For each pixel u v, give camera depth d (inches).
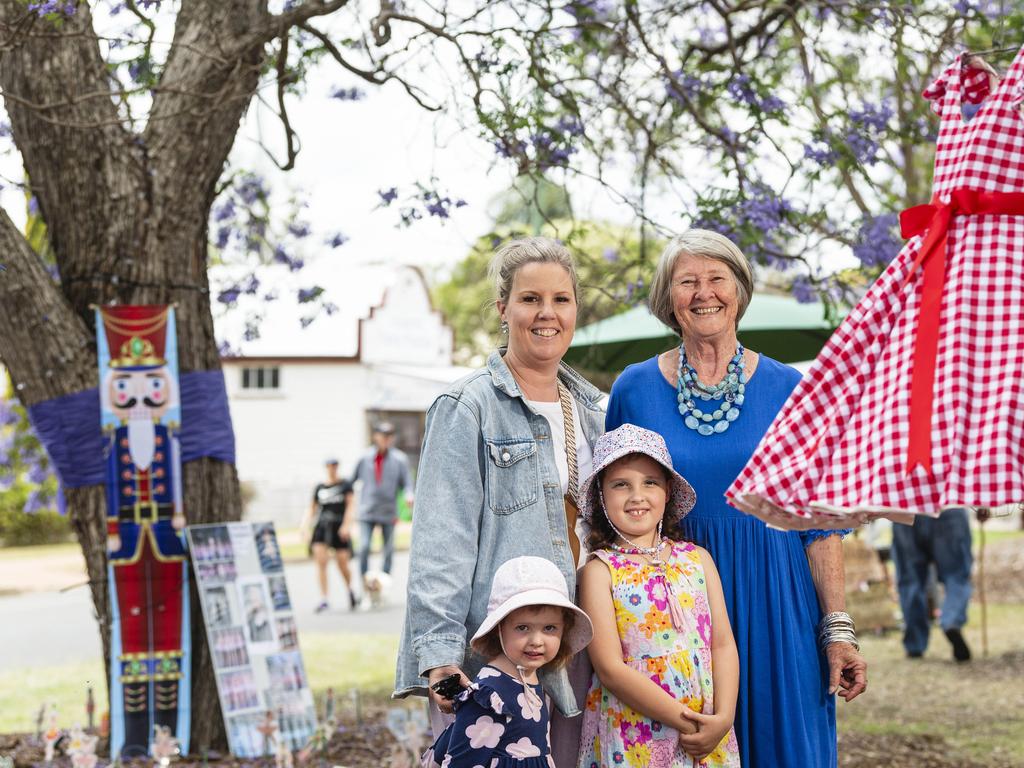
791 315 324.2
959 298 94.1
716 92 232.7
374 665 347.3
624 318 330.3
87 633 451.5
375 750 223.5
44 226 245.0
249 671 218.2
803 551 136.9
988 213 96.3
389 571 530.0
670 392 140.9
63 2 181.2
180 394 217.5
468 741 118.7
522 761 119.6
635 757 125.0
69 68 212.5
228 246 277.6
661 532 134.4
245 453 1125.1
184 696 214.8
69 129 213.0
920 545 343.9
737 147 232.8
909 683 305.1
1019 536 743.7
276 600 222.5
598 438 135.3
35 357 211.3
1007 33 200.4
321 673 333.1
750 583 132.8
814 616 135.4
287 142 216.2
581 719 132.0
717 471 135.0
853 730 251.3
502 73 211.8
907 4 217.2
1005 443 87.6
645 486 130.8
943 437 89.7
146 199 215.8
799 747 129.8
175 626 215.6
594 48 238.4
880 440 94.0
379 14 199.5
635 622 127.3
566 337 132.5
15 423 280.4
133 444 215.2
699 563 131.0
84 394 213.5
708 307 134.9
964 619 331.9
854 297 236.5
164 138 215.3
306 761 210.1
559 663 126.3
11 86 214.5
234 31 212.5
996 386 90.5
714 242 136.8
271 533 225.1
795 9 224.2
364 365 1146.0
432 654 119.3
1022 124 97.1
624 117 251.3
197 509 219.1
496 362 133.3
